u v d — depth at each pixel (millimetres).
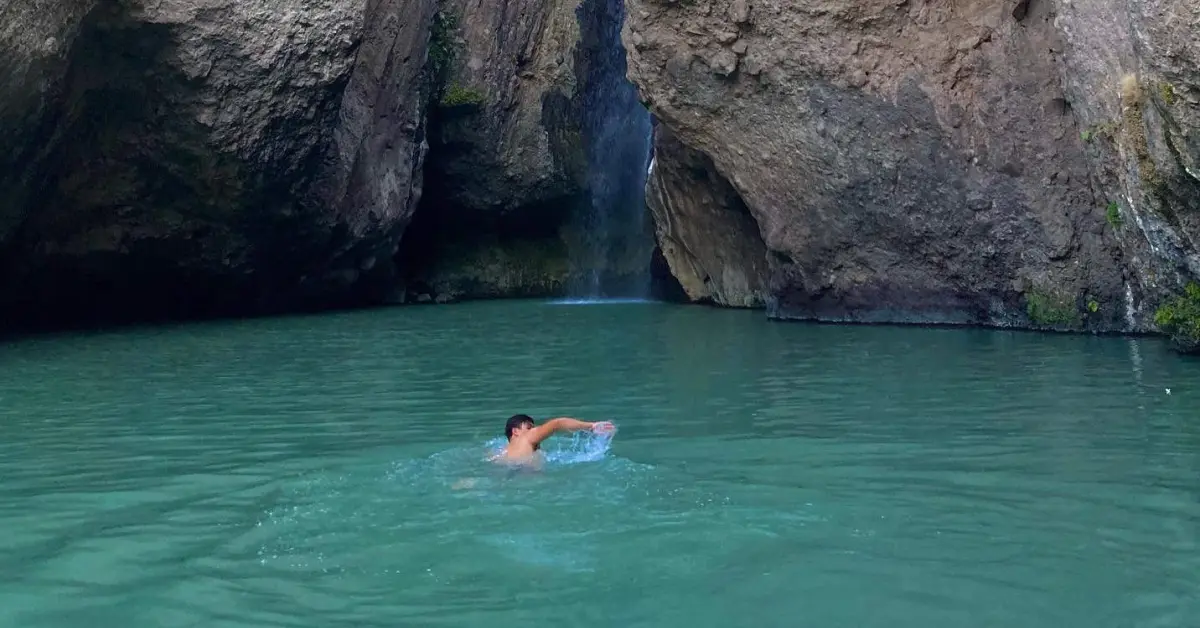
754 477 6879
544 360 13414
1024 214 15516
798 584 4902
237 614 4648
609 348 14562
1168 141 10273
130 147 18391
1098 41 12055
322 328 18312
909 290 17016
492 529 5703
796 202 17609
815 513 6016
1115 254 14938
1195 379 10602
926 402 9758
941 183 16062
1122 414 8977
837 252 17453
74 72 16703
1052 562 5199
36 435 8906
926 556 5285
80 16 15508
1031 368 11703
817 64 16391
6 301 18938
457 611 4625
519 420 7438
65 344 16016
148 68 17516
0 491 6953
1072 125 14898
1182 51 9219
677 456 7543
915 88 15922
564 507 6117
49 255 18844
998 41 15383
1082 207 15086
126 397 10906
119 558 5438
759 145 17625
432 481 6723
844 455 7578
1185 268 11766
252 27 17984
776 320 18203
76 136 17844
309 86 19062
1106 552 5340
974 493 6496
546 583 4930
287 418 9539
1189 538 5559
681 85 17719
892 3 15797
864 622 4469
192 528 5938
